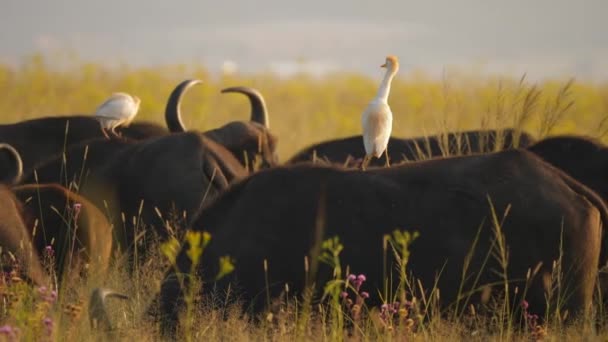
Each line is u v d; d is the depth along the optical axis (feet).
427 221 95.20
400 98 284.00
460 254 94.48
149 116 233.35
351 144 140.67
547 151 111.34
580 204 96.53
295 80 350.02
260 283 95.25
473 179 96.58
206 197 115.65
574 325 94.32
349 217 95.50
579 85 325.83
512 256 94.79
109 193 117.80
